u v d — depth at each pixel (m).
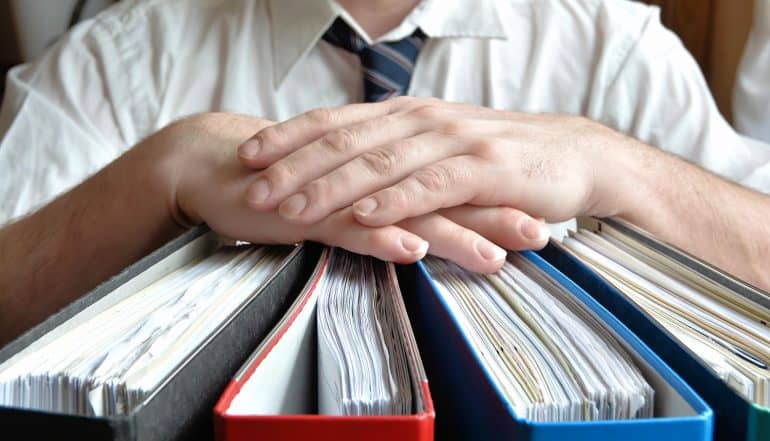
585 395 0.29
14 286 0.51
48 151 1.01
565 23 1.14
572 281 0.40
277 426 0.25
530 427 0.24
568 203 0.50
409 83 1.07
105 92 1.08
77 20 1.43
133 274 0.37
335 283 0.40
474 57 1.12
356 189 0.44
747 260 0.59
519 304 0.37
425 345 0.39
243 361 0.32
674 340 0.31
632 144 0.61
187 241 0.43
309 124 0.51
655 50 1.12
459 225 0.45
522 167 0.48
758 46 1.11
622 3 1.17
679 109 1.09
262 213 0.46
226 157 0.50
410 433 0.25
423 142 0.48
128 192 0.51
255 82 1.10
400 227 0.44
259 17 1.12
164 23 1.11
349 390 0.29
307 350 0.36
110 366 0.29
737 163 1.06
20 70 1.12
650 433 0.24
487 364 0.31
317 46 1.09
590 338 0.33
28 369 0.28
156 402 0.24
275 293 0.37
